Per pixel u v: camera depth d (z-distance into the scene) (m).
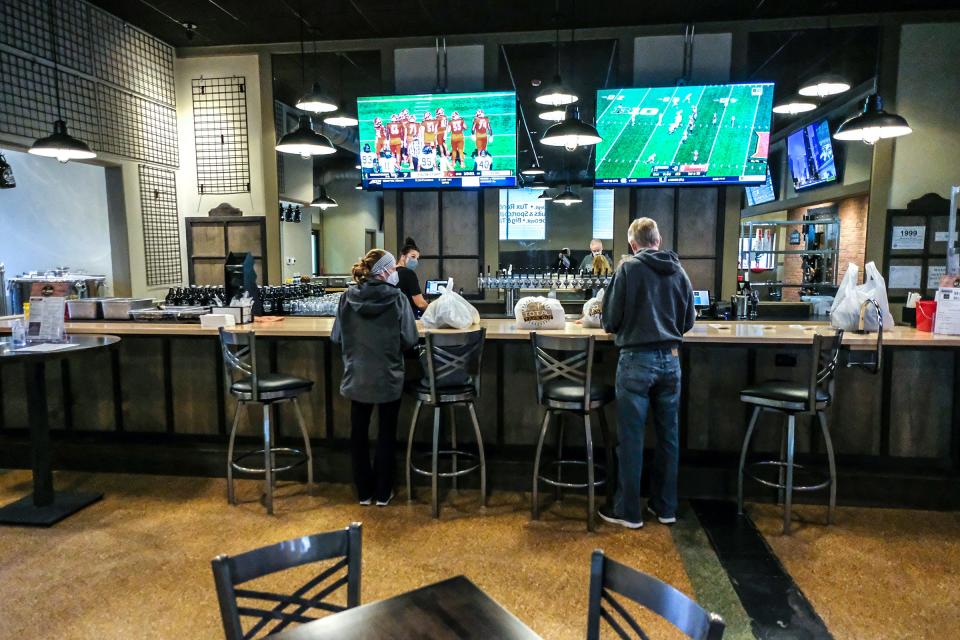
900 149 5.75
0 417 4.28
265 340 3.92
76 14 5.14
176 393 4.09
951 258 4.65
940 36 5.60
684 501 3.49
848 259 7.87
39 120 4.80
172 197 6.46
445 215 6.41
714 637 1.05
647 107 5.63
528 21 5.76
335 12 5.50
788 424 3.03
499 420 3.77
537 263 13.76
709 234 6.13
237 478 3.91
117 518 3.28
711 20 5.74
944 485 3.33
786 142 9.52
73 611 2.39
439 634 1.10
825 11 5.54
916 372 3.47
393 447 3.40
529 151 12.77
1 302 6.46
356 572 1.43
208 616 2.36
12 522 3.18
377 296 3.21
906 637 2.21
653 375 3.02
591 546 2.93
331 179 11.21
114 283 5.88
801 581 2.60
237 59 6.41
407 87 6.23
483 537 3.03
